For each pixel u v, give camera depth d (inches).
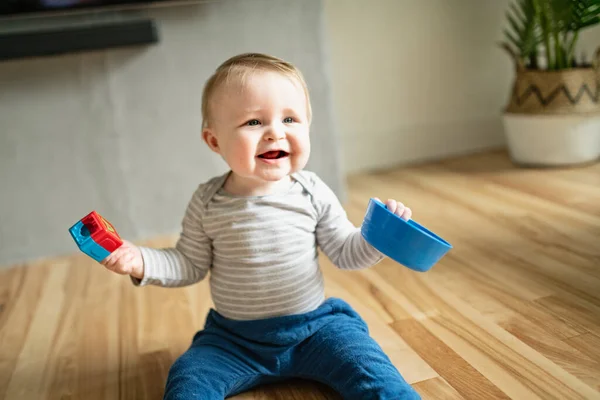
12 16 68.1
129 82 73.4
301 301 41.9
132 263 40.4
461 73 98.6
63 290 64.2
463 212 73.4
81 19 70.9
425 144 100.2
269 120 39.6
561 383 38.7
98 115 73.5
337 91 94.9
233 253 41.6
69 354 50.0
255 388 42.6
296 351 41.6
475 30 97.2
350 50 93.7
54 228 75.4
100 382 45.3
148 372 46.1
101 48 68.0
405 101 97.9
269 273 41.2
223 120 40.2
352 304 53.7
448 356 43.4
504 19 97.6
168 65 73.8
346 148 97.3
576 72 83.3
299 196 42.5
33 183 73.7
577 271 54.4
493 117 101.7
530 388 38.5
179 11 72.8
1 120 71.4
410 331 47.7
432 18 95.3
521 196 76.7
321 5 76.2
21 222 74.3
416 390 39.8
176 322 54.1
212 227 42.3
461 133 101.2
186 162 76.8
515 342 44.2
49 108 72.2
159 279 41.8
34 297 63.1
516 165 91.0
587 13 78.3
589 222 65.4
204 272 44.4
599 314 46.6
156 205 77.3
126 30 68.2
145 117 74.6
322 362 40.3
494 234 65.6
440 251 37.4
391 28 94.3
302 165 41.0
